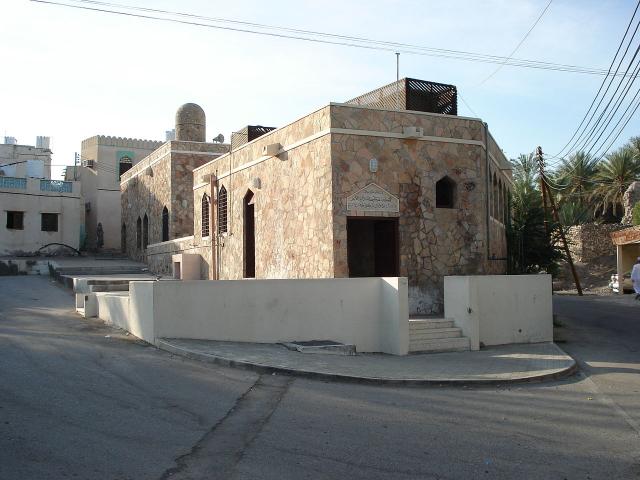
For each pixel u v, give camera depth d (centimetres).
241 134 2050
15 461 517
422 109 1614
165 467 521
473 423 708
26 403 701
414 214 1488
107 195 4059
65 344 1094
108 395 757
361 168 1431
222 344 1114
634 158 4406
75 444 569
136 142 4181
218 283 1156
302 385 880
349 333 1236
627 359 1251
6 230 3438
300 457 560
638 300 2566
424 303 1483
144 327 1164
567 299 2883
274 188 1683
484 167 1605
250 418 688
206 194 2250
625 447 630
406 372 991
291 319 1195
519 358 1186
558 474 539
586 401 853
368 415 723
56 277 2619
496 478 524
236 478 502
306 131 1516
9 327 1303
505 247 2031
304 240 1518
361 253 1592
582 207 4669
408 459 566
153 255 2903
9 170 3912
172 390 801
